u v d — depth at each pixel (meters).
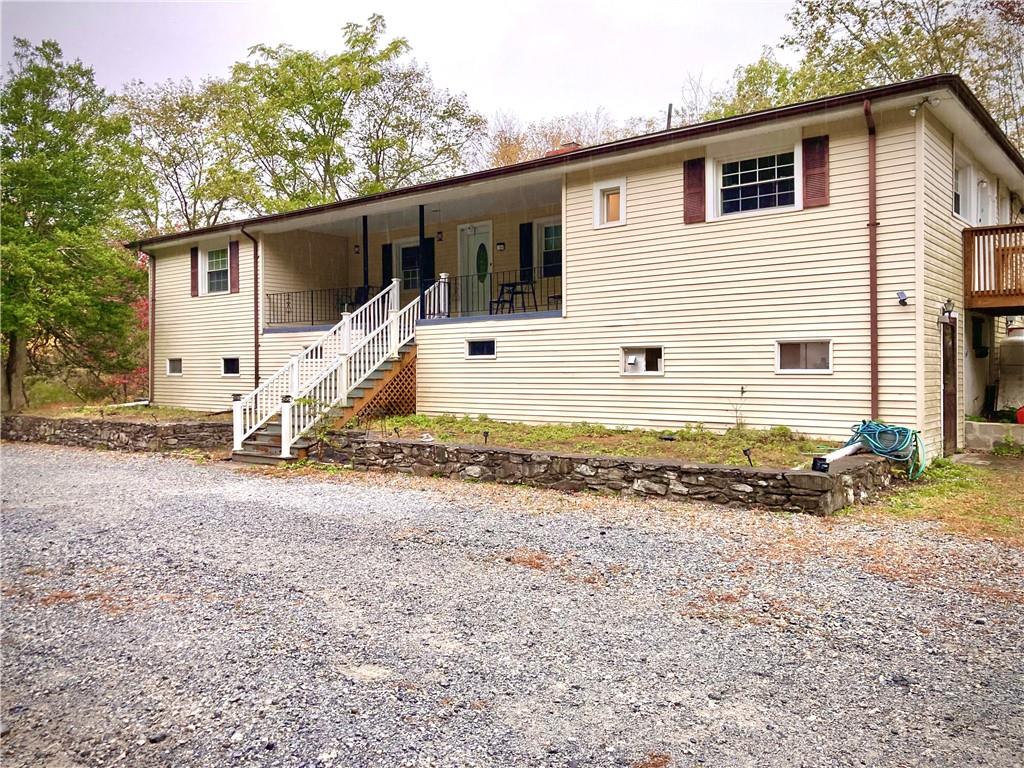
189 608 4.49
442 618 4.22
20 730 3.01
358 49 25.19
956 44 18.84
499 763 2.70
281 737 2.92
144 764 2.74
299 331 15.17
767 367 9.66
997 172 12.21
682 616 4.19
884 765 2.64
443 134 27.00
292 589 4.82
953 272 9.87
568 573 5.05
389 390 12.91
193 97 26.86
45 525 6.96
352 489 8.62
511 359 12.26
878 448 8.14
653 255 10.66
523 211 14.78
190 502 8.02
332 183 25.62
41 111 16.88
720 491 7.16
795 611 4.24
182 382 18.03
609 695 3.23
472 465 8.91
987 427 10.50
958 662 3.51
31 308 15.80
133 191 19.08
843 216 9.09
